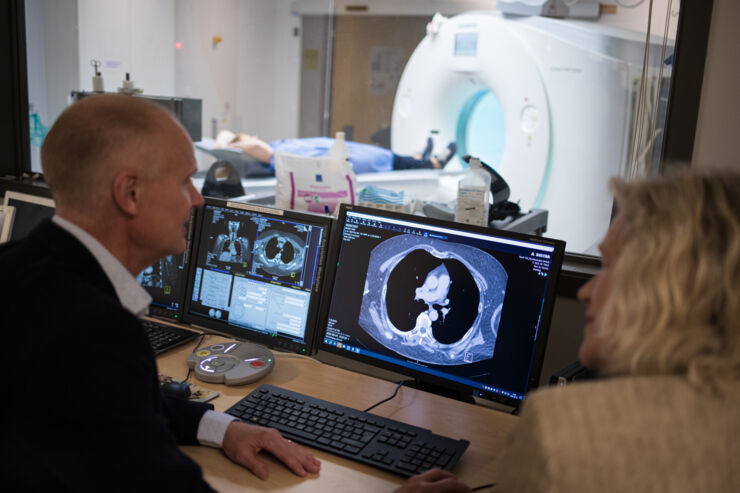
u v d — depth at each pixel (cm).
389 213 154
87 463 86
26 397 85
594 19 387
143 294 104
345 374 163
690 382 66
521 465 67
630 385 67
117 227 103
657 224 70
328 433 131
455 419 143
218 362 157
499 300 141
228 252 174
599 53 387
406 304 152
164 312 182
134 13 404
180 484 92
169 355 168
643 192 74
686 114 176
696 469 62
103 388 86
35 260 94
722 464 62
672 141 179
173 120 108
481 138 480
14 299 90
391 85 577
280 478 118
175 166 106
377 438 129
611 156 392
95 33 349
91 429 86
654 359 68
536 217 249
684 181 72
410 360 151
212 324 175
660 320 67
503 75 425
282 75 630
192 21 493
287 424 134
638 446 63
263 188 336
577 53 394
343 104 609
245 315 171
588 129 398
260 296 169
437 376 148
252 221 171
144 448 89
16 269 93
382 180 389
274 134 648
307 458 122
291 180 207
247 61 584
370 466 123
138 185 102
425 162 456
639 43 372
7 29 272
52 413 85
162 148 103
